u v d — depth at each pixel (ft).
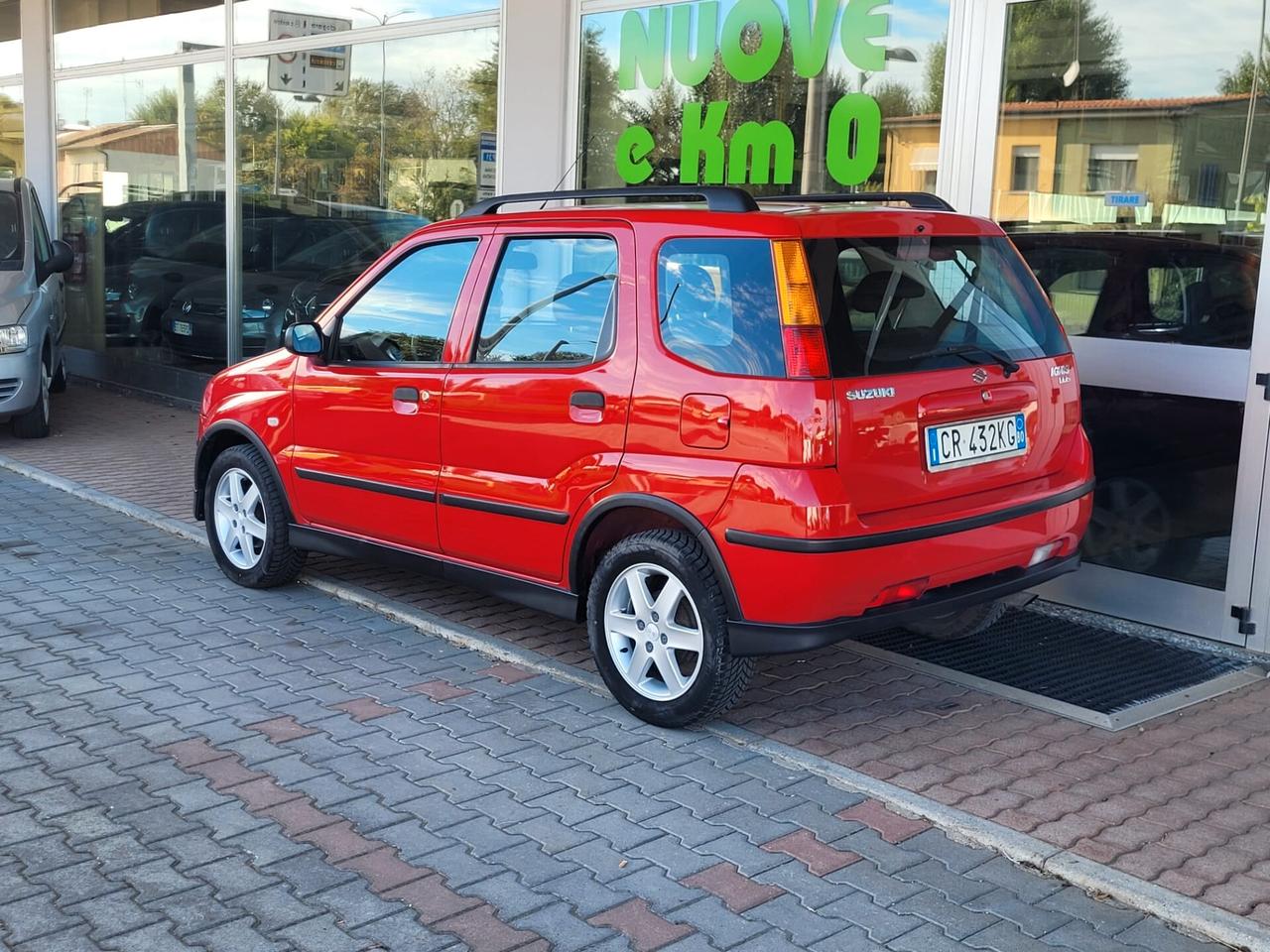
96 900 11.35
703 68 26.21
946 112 21.79
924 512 14.32
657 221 15.10
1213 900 11.53
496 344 16.83
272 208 37.76
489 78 30.78
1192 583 19.07
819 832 12.86
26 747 14.62
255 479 20.30
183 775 13.94
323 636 18.83
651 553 14.88
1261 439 18.02
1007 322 15.65
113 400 42.04
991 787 13.88
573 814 13.17
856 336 13.85
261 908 11.27
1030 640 19.10
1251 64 18.10
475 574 17.39
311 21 35.63
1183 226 18.92
